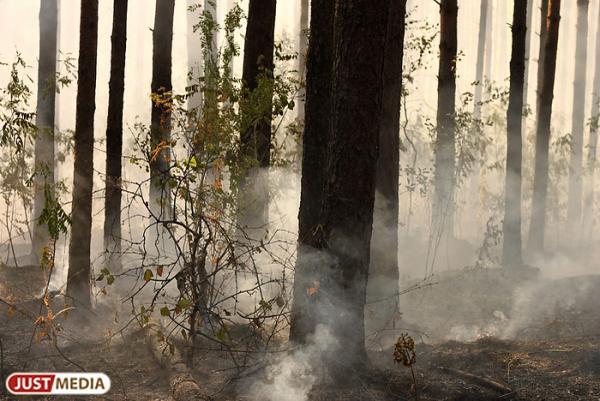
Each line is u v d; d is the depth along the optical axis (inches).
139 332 314.7
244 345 296.5
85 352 308.3
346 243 255.6
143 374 278.4
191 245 271.0
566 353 278.2
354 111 251.9
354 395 245.3
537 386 251.9
